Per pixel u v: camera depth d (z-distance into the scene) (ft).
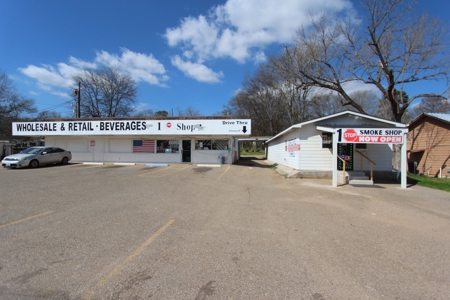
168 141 67.62
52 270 10.44
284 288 9.35
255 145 218.38
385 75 58.75
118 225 16.30
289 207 22.31
